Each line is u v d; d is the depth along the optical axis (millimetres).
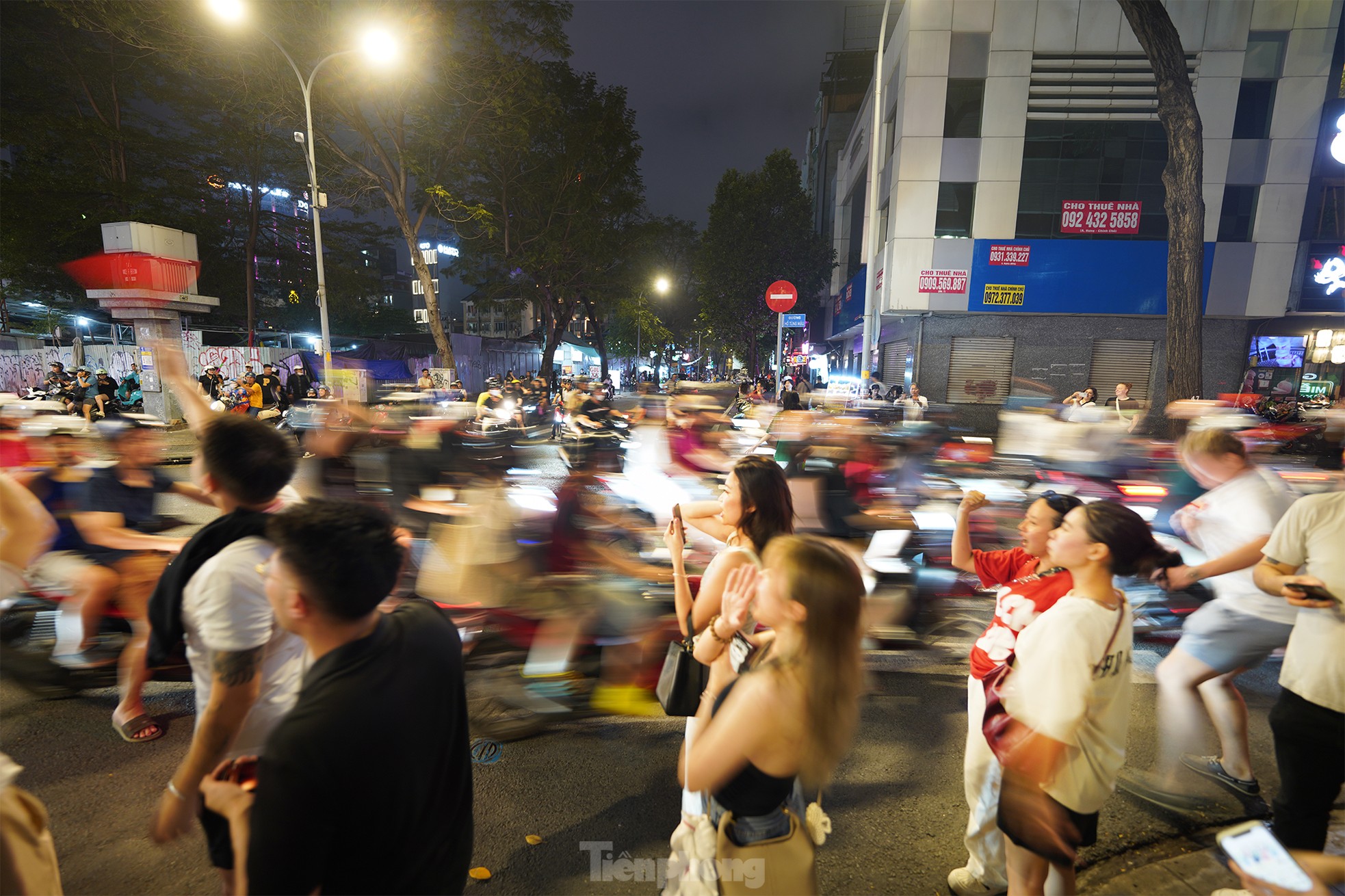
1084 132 18375
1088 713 1893
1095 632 1836
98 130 25875
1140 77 17906
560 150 28750
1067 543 1927
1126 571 1882
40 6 24125
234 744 1812
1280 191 18062
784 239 35562
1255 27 17688
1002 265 18891
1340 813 2863
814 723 1400
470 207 22859
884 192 23297
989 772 2365
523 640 3658
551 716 3623
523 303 34250
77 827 2752
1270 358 19109
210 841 1643
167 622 1769
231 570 1687
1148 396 19250
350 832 1229
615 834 2787
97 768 3168
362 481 4605
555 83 27391
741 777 1475
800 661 1445
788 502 2416
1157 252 18250
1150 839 2801
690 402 7418
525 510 4105
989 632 2396
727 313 37812
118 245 18016
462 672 1535
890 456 6242
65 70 26641
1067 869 1881
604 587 3871
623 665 3779
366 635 1358
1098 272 18547
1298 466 11133
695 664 2260
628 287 33781
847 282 34688
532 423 17406
